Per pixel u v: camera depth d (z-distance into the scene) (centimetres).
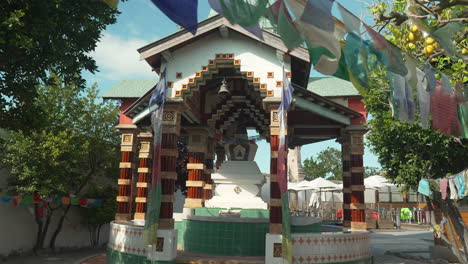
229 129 1692
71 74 1034
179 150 2777
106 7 921
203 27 1194
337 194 4322
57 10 859
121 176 1599
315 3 320
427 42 576
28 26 809
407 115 512
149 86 1897
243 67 1218
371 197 4141
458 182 983
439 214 1457
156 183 1117
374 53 430
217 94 1664
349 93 1667
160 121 1162
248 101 1569
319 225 1474
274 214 1106
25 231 1820
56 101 1962
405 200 4022
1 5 794
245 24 329
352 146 1531
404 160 1325
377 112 1179
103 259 1700
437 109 550
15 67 949
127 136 1642
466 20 477
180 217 1484
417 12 500
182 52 1258
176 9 287
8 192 1645
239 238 1252
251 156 1622
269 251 1073
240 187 1540
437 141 1148
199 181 1616
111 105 2130
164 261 1095
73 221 2050
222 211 1473
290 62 1188
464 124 563
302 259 1099
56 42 885
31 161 1689
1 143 1709
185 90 1223
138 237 1219
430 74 526
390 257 1759
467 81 698
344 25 378
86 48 998
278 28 351
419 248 2106
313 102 1347
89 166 2072
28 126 1102
